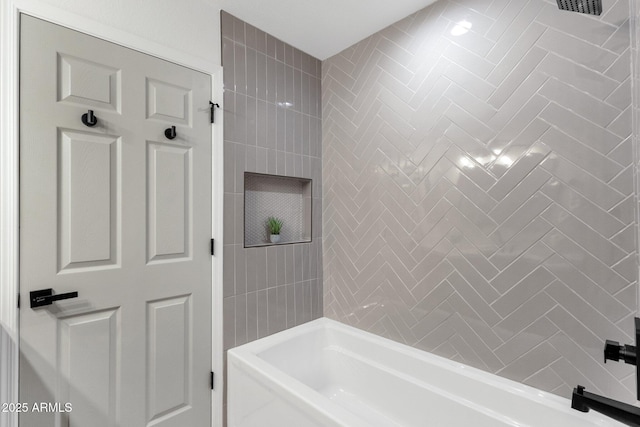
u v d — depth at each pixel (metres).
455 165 1.65
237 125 1.87
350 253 2.18
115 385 1.42
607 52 1.22
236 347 1.84
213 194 1.77
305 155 2.25
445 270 1.69
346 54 2.21
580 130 1.28
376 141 2.02
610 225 1.22
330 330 2.16
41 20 1.25
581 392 0.81
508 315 1.48
